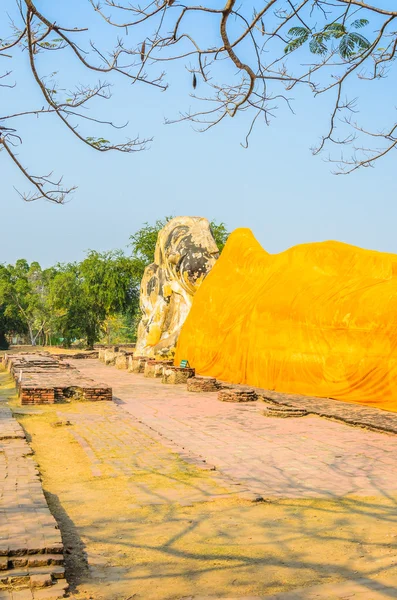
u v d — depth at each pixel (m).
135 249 59.25
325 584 6.91
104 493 10.38
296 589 6.79
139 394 24.45
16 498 9.16
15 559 6.91
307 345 23.83
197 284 36.03
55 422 16.42
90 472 11.66
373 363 21.19
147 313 38.97
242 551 7.93
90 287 61.09
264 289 27.97
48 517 8.21
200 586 6.88
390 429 15.83
